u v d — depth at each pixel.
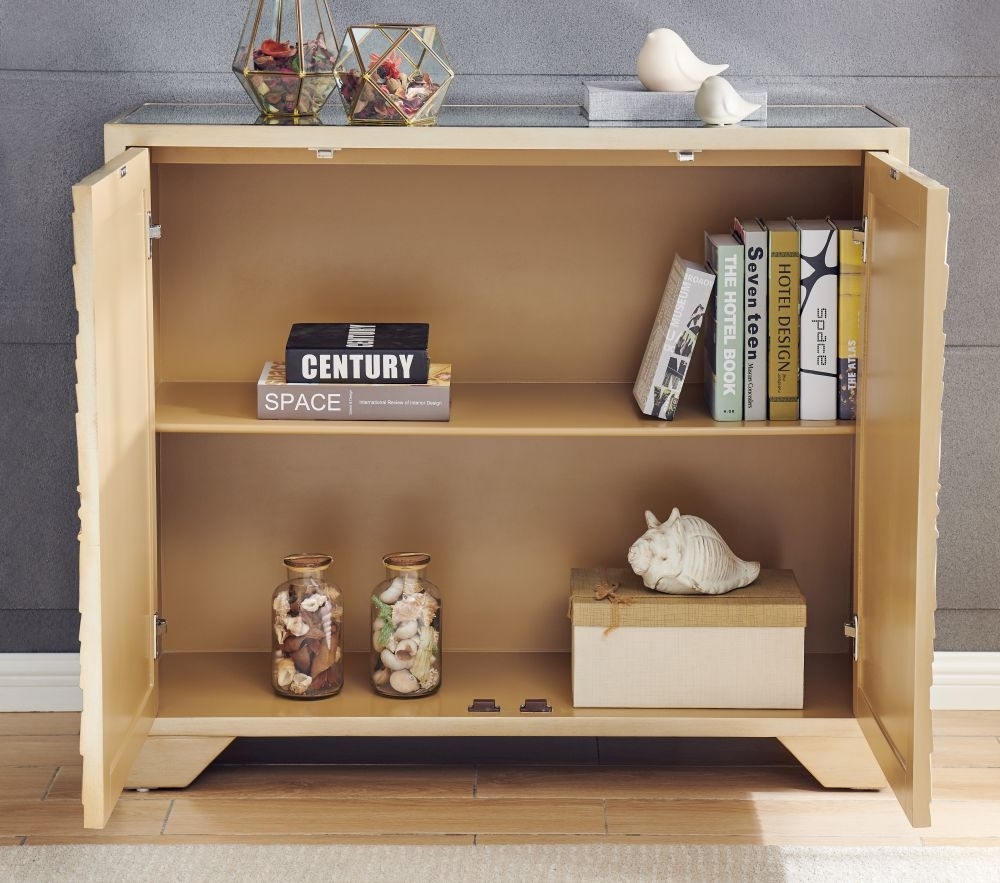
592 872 1.80
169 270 2.16
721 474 2.22
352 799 2.01
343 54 1.88
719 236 2.05
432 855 1.85
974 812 1.97
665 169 2.14
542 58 2.13
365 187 2.14
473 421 1.99
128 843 1.87
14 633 2.30
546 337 2.19
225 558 2.25
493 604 2.26
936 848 1.86
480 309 2.18
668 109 1.94
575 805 2.00
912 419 1.65
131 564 1.82
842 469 2.22
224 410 2.04
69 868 1.80
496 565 2.25
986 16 2.13
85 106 2.14
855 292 1.96
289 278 2.17
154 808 1.98
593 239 2.16
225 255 2.16
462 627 2.27
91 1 2.11
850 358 1.98
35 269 2.19
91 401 1.59
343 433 1.97
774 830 1.92
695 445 2.21
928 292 1.58
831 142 1.86
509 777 2.09
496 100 2.15
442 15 2.12
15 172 2.16
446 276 2.17
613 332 2.19
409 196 2.14
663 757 2.16
